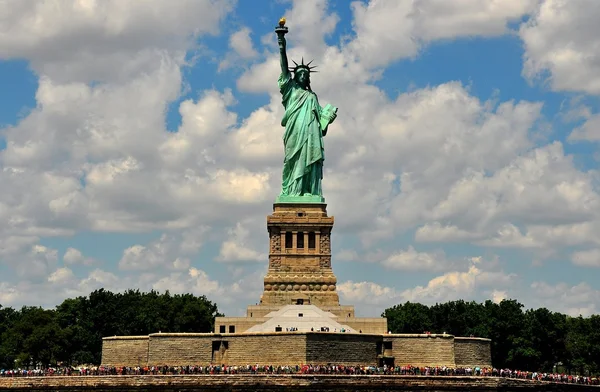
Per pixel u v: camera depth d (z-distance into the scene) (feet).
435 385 652.07
